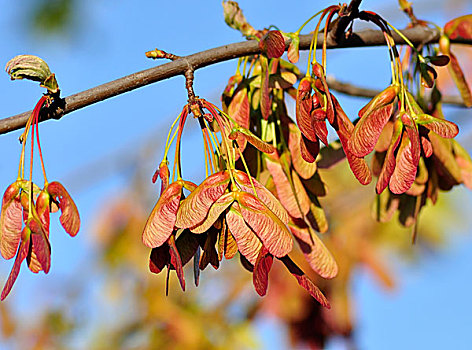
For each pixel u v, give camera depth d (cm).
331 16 73
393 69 71
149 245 67
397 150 70
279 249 67
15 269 68
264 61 74
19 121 73
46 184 70
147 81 73
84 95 73
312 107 70
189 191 69
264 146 70
